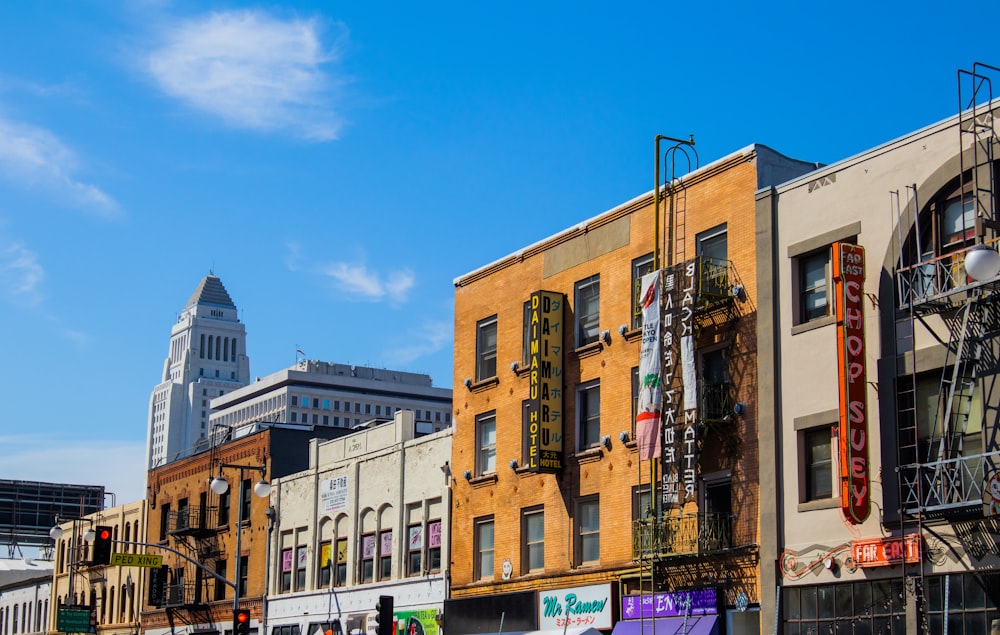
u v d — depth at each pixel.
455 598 47.78
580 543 42.53
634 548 39.09
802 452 34.38
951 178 31.39
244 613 48.22
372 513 55.31
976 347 29.81
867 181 33.56
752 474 36.00
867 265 33.00
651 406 38.09
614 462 41.28
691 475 36.53
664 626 37.75
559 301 44.47
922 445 31.09
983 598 29.09
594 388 43.03
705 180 39.25
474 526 47.78
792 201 35.72
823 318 34.22
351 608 55.06
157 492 76.62
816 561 33.28
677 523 37.53
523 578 44.50
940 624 29.97
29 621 95.19
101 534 52.62
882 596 31.53
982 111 31.05
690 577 37.53
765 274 36.09
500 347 47.72
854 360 32.06
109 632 79.69
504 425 46.84
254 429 69.31
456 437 49.50
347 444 58.22
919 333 31.44
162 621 72.44
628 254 42.03
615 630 39.53
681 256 39.59
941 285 31.09
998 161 30.50
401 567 52.47
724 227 38.38
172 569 72.56
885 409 31.73
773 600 34.28
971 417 30.12
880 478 31.69
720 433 37.16
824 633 32.88
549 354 43.84
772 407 35.22
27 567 116.38
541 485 44.47
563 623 41.97
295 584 60.03
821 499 33.72
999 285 29.12
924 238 32.03
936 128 32.03
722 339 37.72
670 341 38.00
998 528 29.02
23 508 119.75
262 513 63.66
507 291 47.91
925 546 30.59
